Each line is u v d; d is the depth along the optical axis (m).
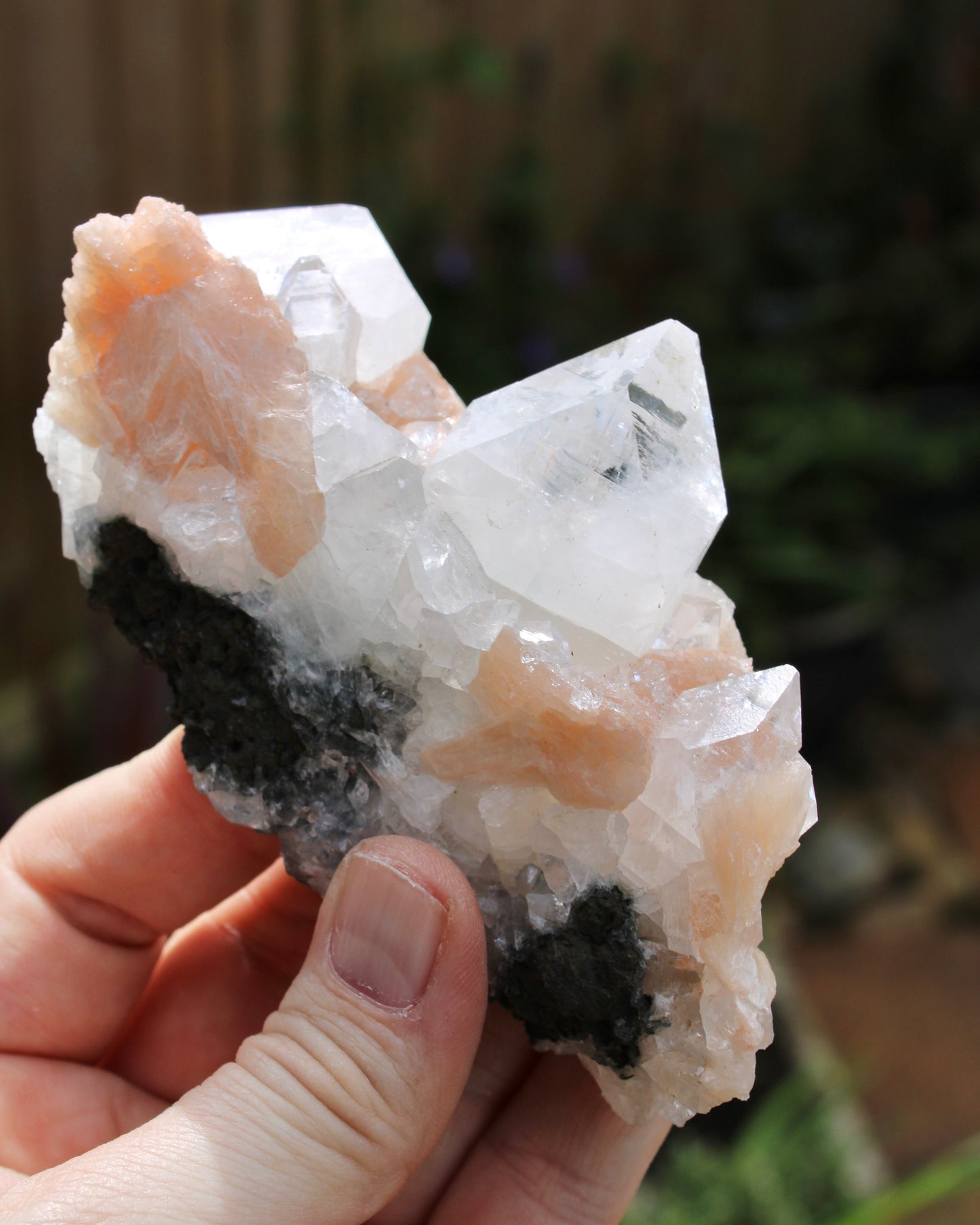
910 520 0.66
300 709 0.19
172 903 0.24
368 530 0.19
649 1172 0.36
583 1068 0.23
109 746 0.38
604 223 0.68
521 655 0.18
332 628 0.19
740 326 0.69
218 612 0.19
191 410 0.19
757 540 0.54
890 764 0.58
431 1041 0.19
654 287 0.70
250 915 0.26
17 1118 0.23
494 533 0.19
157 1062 0.25
